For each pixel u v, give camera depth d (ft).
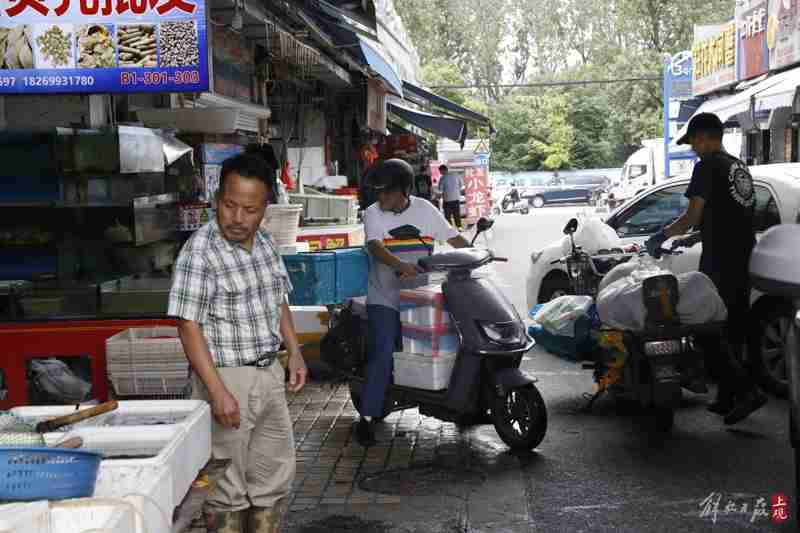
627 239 34.78
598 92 245.24
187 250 13.76
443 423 24.88
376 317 22.52
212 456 14.08
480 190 115.34
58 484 8.93
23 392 20.84
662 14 212.43
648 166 132.98
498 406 21.98
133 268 23.43
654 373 22.57
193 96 32.27
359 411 22.68
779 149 66.18
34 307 21.31
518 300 48.39
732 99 65.51
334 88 57.62
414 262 23.00
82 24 20.43
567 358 29.78
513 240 92.94
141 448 11.37
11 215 22.25
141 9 20.39
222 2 29.60
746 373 23.30
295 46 36.50
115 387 18.84
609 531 17.17
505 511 18.28
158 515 9.57
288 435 14.79
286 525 17.71
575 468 20.77
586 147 240.73
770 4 69.36
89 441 11.31
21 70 20.48
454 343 22.12
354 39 36.32
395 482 20.13
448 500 18.93
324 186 51.62
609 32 255.09
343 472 20.89
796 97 50.14
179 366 18.71
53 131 22.21
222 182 13.55
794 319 16.57
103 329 20.74
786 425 23.77
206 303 13.70
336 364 23.53
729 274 24.07
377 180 22.40
